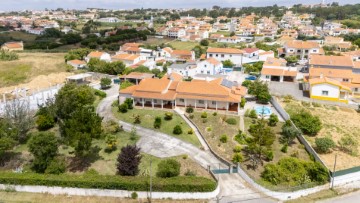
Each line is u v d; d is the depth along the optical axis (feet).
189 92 236.43
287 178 153.07
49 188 145.38
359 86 282.15
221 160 172.35
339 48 516.73
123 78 321.52
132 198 142.82
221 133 201.26
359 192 152.97
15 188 147.23
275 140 195.21
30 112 227.61
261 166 167.43
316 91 264.72
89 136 156.46
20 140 195.93
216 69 341.00
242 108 243.60
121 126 210.59
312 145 191.31
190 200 142.51
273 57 412.36
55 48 606.55
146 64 387.75
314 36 652.48
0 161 172.35
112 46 596.70
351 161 175.42
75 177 146.92
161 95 237.25
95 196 144.15
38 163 154.40
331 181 155.33
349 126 217.56
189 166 165.99
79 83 319.88
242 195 145.48
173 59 444.14
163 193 142.41
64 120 197.26
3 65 402.52
